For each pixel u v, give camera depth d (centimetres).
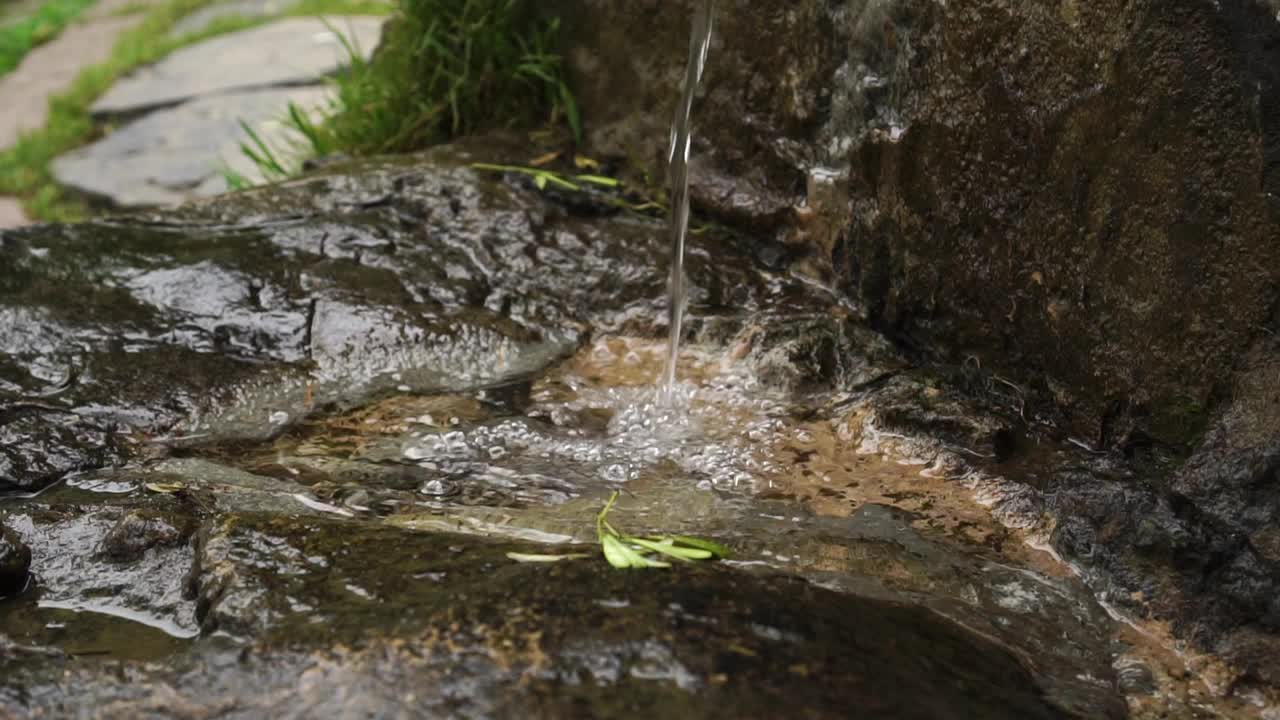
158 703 229
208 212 488
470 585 251
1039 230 345
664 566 259
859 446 361
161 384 390
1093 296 331
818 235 446
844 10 413
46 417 369
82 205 954
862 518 323
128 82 1180
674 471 352
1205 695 259
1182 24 288
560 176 536
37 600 280
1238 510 277
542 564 262
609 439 372
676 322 408
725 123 479
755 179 471
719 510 327
